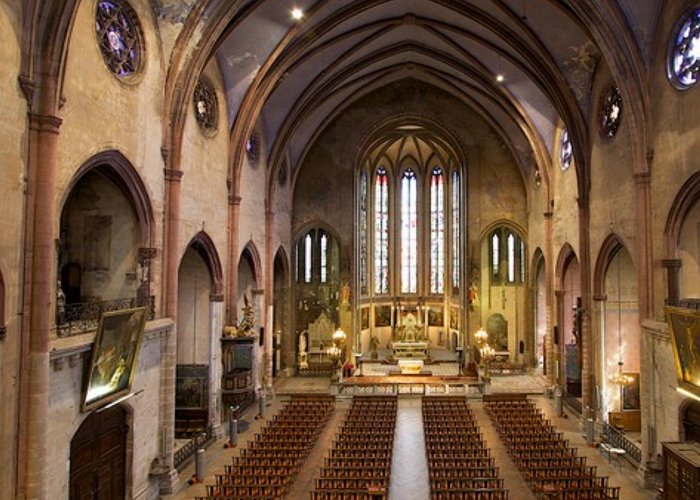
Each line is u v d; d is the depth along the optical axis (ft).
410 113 137.49
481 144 138.51
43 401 42.47
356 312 142.41
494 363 133.69
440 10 99.09
